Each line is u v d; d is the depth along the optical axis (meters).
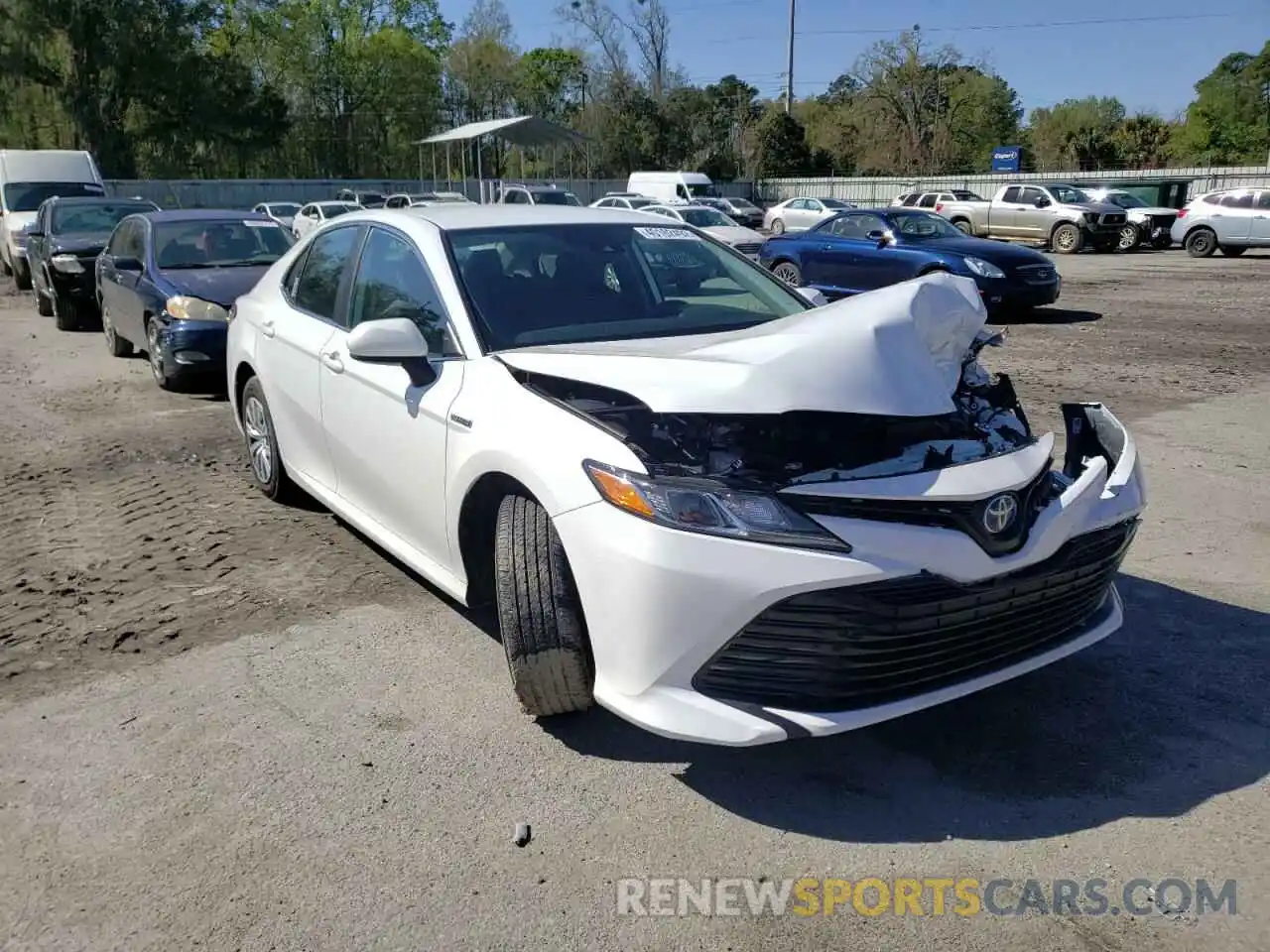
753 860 2.82
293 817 3.02
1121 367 10.49
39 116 47.97
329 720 3.56
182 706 3.66
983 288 13.81
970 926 2.57
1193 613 4.37
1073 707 3.60
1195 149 71.62
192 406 8.67
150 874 2.79
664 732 2.87
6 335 13.05
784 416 3.32
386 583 4.76
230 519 5.66
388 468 4.14
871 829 2.95
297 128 60.94
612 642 2.96
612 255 4.45
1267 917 2.58
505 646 3.33
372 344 3.67
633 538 2.89
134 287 9.68
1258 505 5.88
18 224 18.27
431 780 3.20
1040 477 3.19
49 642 4.17
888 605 2.81
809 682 2.84
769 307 4.47
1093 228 28.39
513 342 3.86
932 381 3.14
